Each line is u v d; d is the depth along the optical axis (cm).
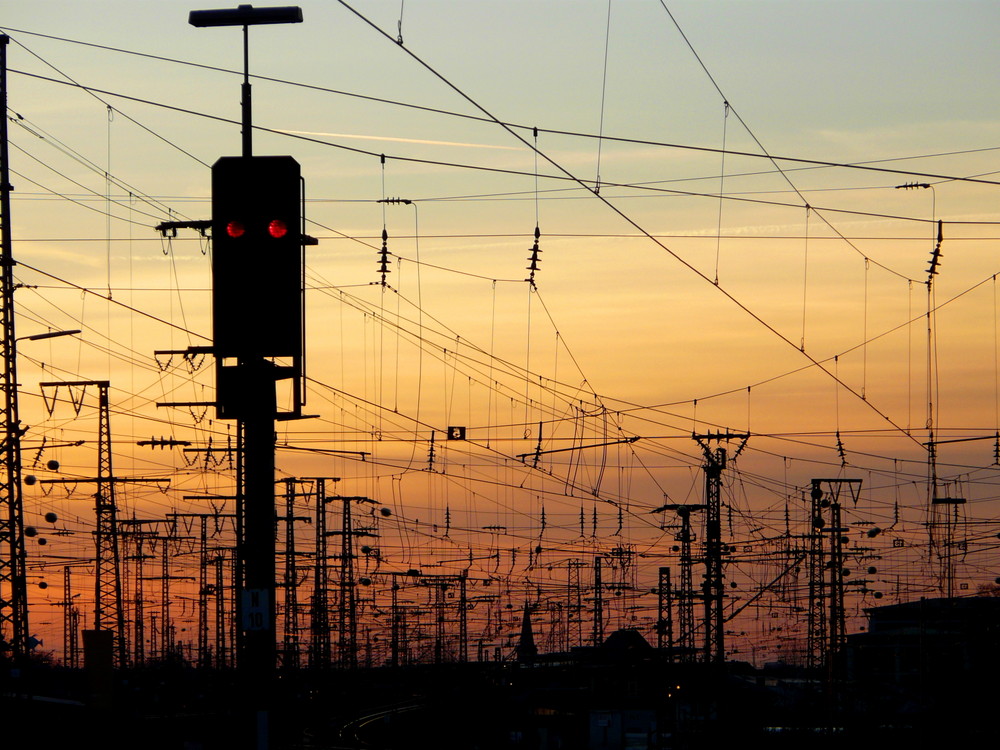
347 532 14638
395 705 19650
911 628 19700
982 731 12800
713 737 11675
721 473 10550
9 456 8525
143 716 12488
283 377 4584
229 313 4322
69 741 9231
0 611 8631
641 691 15850
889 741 12519
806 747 12375
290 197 4338
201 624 16838
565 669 17275
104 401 11494
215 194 4341
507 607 18562
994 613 15912
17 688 8962
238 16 5000
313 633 15150
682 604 12344
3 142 8500
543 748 15638
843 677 13050
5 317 8488
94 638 9562
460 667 17850
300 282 4481
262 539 4634
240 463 9525
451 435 8862
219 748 11650
